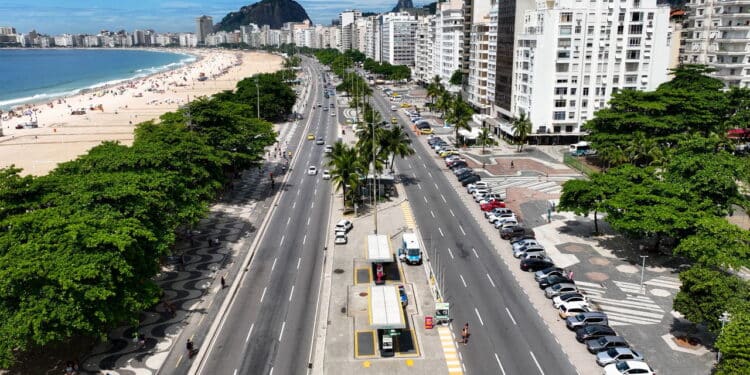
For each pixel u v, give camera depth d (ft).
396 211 334.03
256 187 386.73
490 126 566.36
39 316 155.43
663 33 465.06
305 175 420.36
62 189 215.31
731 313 166.20
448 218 320.29
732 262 201.77
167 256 260.83
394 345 188.75
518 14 499.10
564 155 450.71
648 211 238.89
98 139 557.74
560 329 199.11
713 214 239.91
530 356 182.39
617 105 416.87
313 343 191.01
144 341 188.55
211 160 291.79
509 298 222.07
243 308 215.31
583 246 274.16
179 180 257.96
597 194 264.11
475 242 282.36
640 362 168.86
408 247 252.83
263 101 648.79
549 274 232.12
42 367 174.60
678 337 192.44
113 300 174.81
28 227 180.75
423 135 575.38
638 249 268.82
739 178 265.75
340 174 326.03
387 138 361.71
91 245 172.35
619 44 459.32
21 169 223.92
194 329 198.80
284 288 232.32
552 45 459.73
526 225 305.53
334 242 283.79
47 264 163.22
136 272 189.26
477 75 626.23
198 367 176.76
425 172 428.56
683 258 256.93
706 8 539.70
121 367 175.52
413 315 209.05
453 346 188.55
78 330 172.35
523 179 397.60
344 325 202.39
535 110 474.90
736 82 511.81
